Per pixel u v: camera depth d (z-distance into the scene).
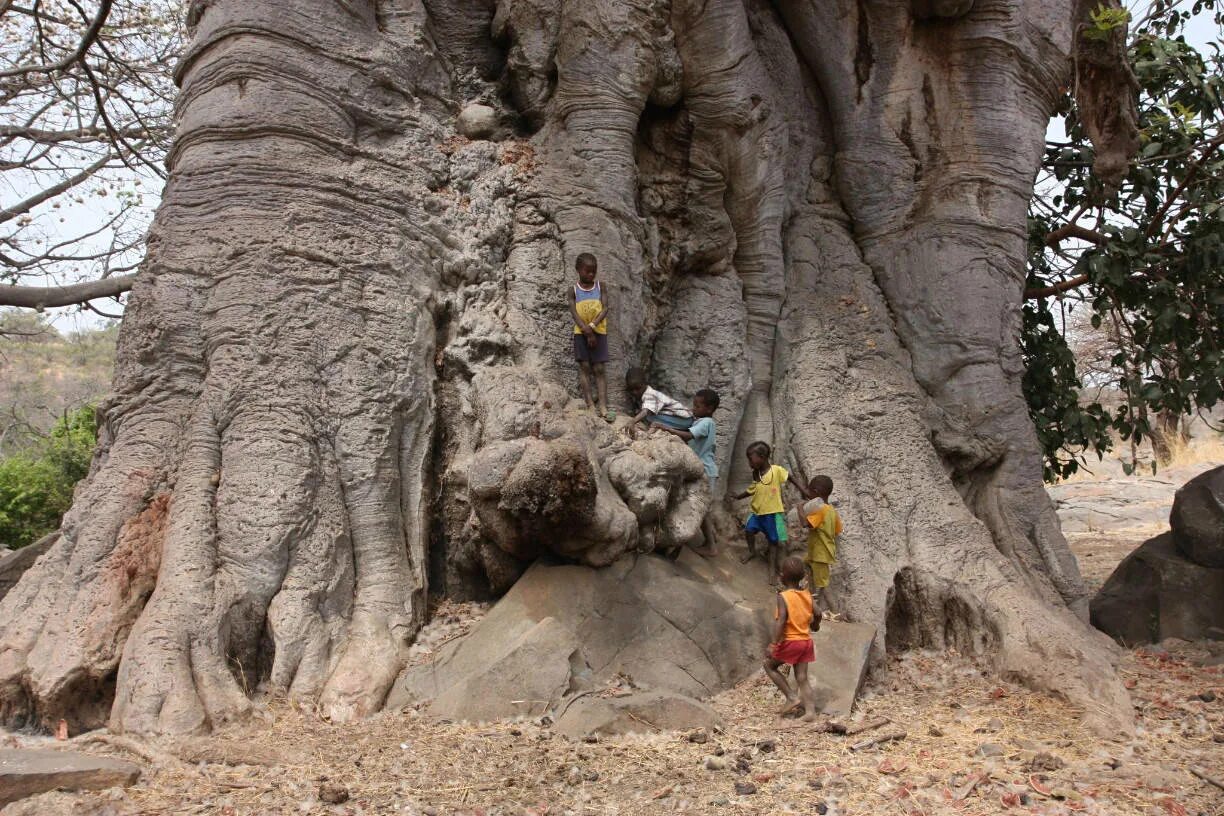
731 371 8.26
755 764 5.11
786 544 7.72
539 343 7.52
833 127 9.44
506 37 8.44
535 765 4.96
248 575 6.12
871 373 8.66
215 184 6.91
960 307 8.77
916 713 6.17
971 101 9.05
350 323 6.91
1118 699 6.26
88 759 4.79
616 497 6.75
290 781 4.75
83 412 18.05
